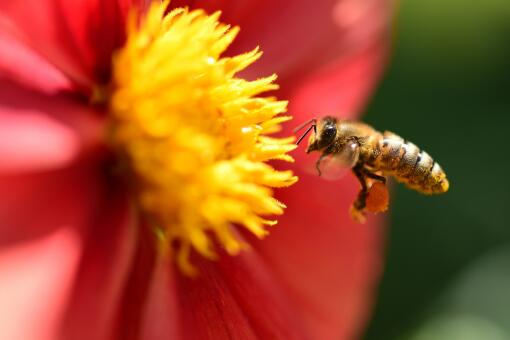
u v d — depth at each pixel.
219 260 0.15
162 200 0.14
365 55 0.17
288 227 0.17
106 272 0.14
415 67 0.22
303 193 0.17
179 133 0.14
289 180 0.15
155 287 0.14
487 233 0.21
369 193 0.16
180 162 0.14
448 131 0.22
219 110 0.15
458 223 0.21
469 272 0.21
